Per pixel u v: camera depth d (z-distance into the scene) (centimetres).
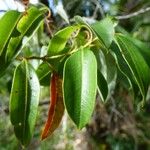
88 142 81
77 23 29
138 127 85
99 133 82
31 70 30
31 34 30
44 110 74
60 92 30
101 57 32
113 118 80
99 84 31
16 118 29
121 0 64
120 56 31
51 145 77
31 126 29
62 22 47
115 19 31
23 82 30
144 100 28
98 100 72
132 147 87
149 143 88
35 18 30
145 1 65
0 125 72
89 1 60
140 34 71
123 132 84
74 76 27
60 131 78
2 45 30
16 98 29
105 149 83
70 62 28
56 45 30
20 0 35
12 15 30
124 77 36
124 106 76
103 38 27
